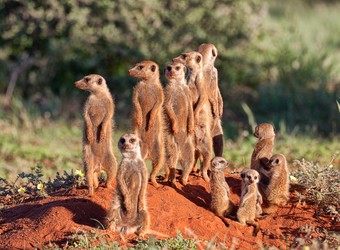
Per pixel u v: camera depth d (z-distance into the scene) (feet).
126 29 71.00
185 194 33.45
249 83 75.00
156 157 33.47
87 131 32.27
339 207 33.78
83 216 31.24
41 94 70.33
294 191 35.12
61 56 71.05
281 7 119.14
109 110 32.40
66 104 67.82
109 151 32.63
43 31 71.10
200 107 34.19
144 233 30.07
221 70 72.69
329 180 35.47
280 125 62.64
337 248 29.71
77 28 70.59
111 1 70.64
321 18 111.55
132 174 29.89
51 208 31.60
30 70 71.72
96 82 32.37
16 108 66.28
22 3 70.79
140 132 33.35
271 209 33.30
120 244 29.25
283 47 77.46
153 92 33.24
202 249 29.35
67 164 52.34
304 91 70.23
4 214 33.30
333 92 69.92
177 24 71.51
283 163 32.89
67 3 70.38
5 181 37.81
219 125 36.11
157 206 31.96
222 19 72.84
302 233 31.86
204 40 71.87
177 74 33.45
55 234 30.19
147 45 70.85
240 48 73.87
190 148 33.94
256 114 68.39
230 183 35.17
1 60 72.43
